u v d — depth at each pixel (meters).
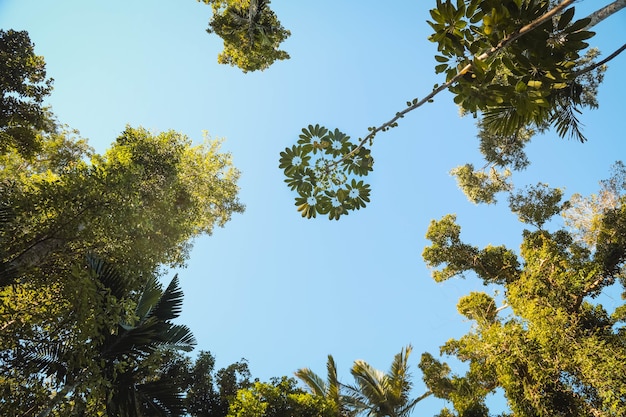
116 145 11.89
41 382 5.64
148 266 8.71
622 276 11.44
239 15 14.38
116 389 5.63
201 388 12.95
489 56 3.81
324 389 14.12
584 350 8.56
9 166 14.80
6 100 10.06
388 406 13.32
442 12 3.73
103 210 7.23
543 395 9.24
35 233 6.92
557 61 3.77
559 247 12.20
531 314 9.93
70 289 5.99
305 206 6.18
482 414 11.15
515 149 12.83
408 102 4.68
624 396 7.78
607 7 3.47
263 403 10.47
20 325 5.97
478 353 11.53
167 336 6.87
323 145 5.92
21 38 10.24
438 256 14.41
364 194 6.13
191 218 13.07
